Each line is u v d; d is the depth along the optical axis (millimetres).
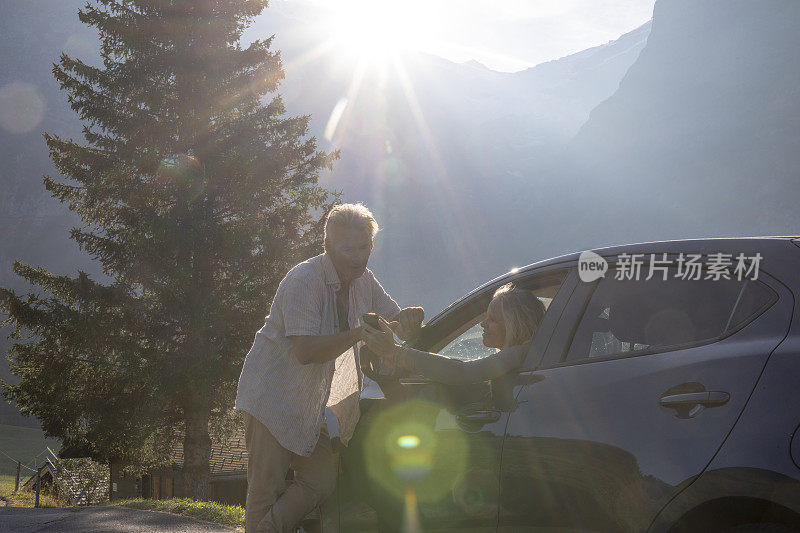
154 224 21250
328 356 3127
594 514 2441
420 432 3184
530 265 3260
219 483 29562
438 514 3051
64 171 22656
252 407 3275
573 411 2584
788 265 2324
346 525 3605
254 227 22359
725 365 2250
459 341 3572
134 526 8633
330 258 3311
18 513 11344
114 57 24047
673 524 2219
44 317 20953
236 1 25156
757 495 2031
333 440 3721
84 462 38812
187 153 23250
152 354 21016
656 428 2324
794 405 2049
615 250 2863
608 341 2713
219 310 21078
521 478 2703
